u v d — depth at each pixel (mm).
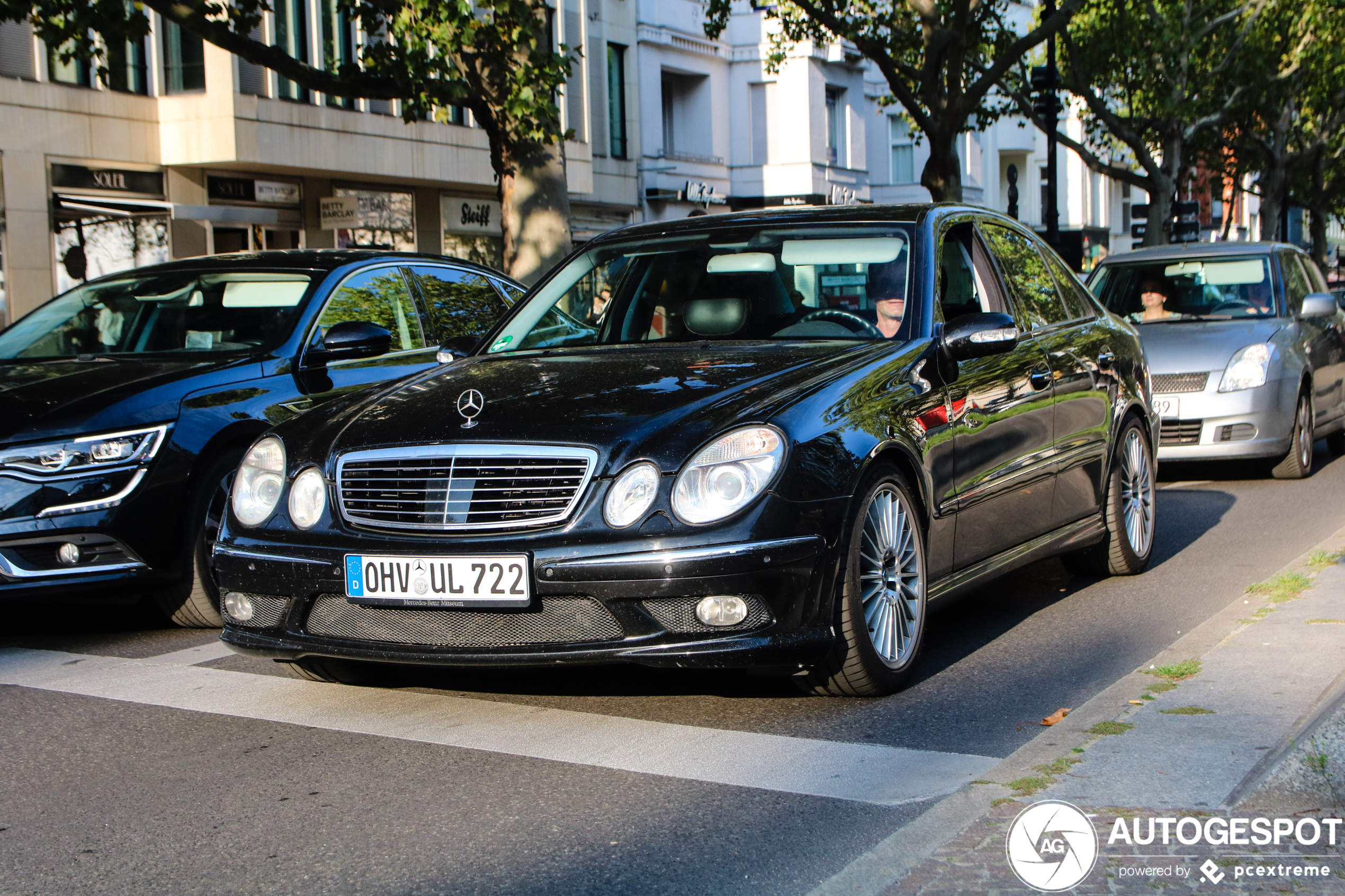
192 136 23234
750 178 37906
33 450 5918
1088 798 3521
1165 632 5984
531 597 4367
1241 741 3902
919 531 5059
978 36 26672
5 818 3924
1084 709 4363
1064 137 31781
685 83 37188
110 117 22531
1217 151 44156
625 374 4977
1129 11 31719
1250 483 11406
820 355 5109
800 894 3234
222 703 5086
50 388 6270
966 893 3002
